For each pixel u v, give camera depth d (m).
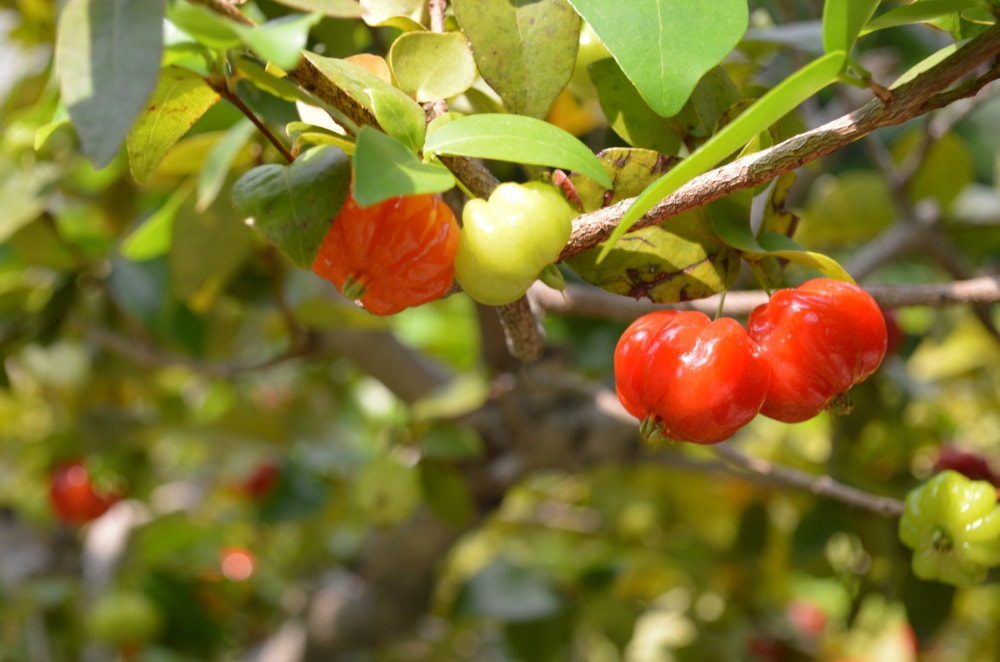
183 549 0.88
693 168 0.26
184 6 0.26
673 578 0.83
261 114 0.36
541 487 0.88
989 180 0.97
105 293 0.61
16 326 0.61
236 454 0.76
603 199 0.30
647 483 0.77
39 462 0.76
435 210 0.29
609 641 0.76
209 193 0.41
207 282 0.51
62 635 0.85
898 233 0.58
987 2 0.29
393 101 0.28
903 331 0.65
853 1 0.26
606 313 0.40
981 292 0.35
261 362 0.58
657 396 0.29
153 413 0.75
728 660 0.73
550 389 0.52
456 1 0.31
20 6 0.56
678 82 0.28
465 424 0.67
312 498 0.78
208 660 0.84
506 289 0.29
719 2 0.28
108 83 0.26
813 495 0.59
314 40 0.38
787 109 0.27
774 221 0.32
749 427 0.81
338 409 0.80
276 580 0.94
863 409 0.60
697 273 0.31
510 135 0.28
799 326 0.30
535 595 0.75
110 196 0.60
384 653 0.83
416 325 0.95
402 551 0.74
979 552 0.34
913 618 0.48
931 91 0.27
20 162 0.56
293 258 0.28
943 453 0.52
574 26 0.31
